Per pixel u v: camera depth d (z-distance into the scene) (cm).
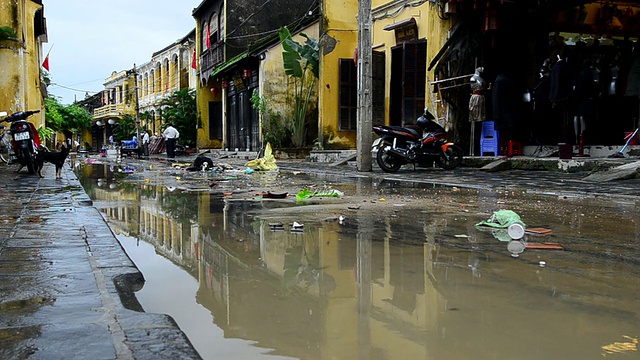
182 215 492
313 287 245
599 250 323
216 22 2592
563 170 945
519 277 259
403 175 989
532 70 1184
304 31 1825
